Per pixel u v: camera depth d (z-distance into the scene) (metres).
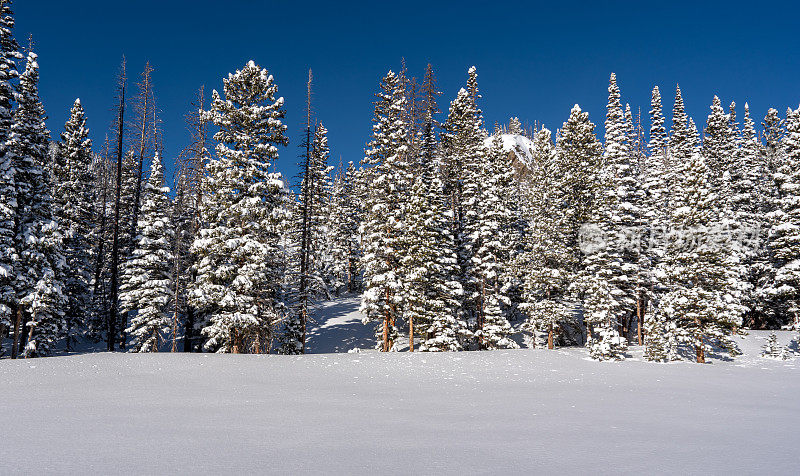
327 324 44.66
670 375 20.09
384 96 35.03
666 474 6.60
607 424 10.40
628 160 42.72
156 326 29.73
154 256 30.75
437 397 14.38
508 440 8.70
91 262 38.28
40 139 26.83
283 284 30.81
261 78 26.50
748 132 59.31
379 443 8.39
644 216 40.06
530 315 37.88
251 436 8.86
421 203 32.47
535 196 47.34
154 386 15.20
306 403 12.91
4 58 24.75
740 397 14.91
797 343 32.66
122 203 36.00
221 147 25.64
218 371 18.05
